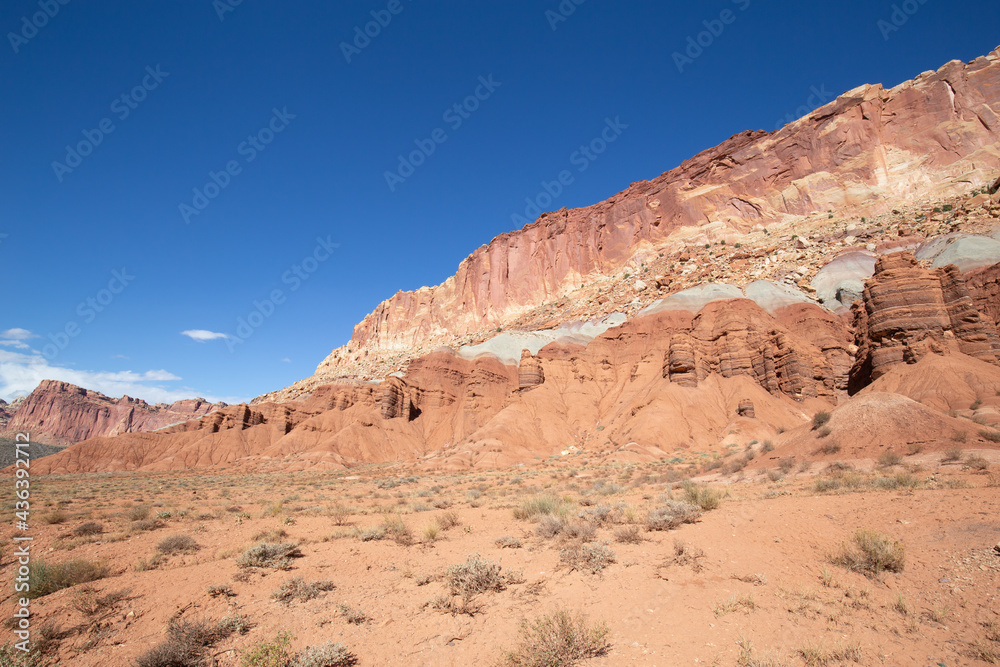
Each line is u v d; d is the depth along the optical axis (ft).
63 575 32.35
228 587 30.66
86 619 25.70
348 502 82.94
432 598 27.35
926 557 27.22
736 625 20.67
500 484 111.75
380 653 20.57
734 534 36.50
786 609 22.13
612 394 246.68
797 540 33.60
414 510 67.10
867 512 38.45
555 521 42.98
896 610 21.52
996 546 25.71
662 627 21.03
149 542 47.88
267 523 58.65
